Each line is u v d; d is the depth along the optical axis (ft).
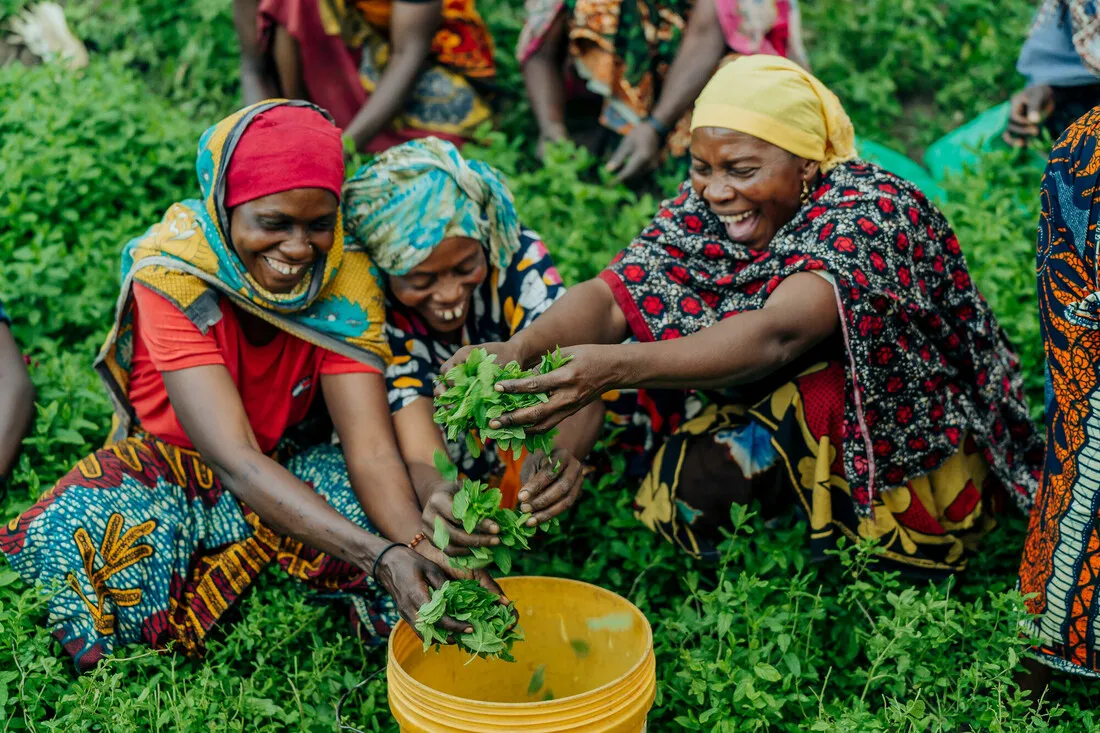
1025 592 10.21
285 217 10.05
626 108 17.20
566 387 8.98
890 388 10.88
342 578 11.07
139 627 10.68
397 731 10.27
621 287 11.13
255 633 10.48
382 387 11.13
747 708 9.73
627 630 9.50
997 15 21.43
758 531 11.52
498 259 11.53
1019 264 14.94
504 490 11.39
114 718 9.39
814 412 11.02
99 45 20.71
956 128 20.11
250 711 9.81
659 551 11.60
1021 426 12.31
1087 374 9.38
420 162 10.57
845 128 11.30
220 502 11.37
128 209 16.08
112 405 12.31
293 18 17.12
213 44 20.10
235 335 10.94
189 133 17.04
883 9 21.20
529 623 9.90
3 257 14.66
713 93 10.95
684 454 11.56
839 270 10.36
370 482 10.75
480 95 18.78
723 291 11.20
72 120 16.39
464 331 11.89
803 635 10.74
